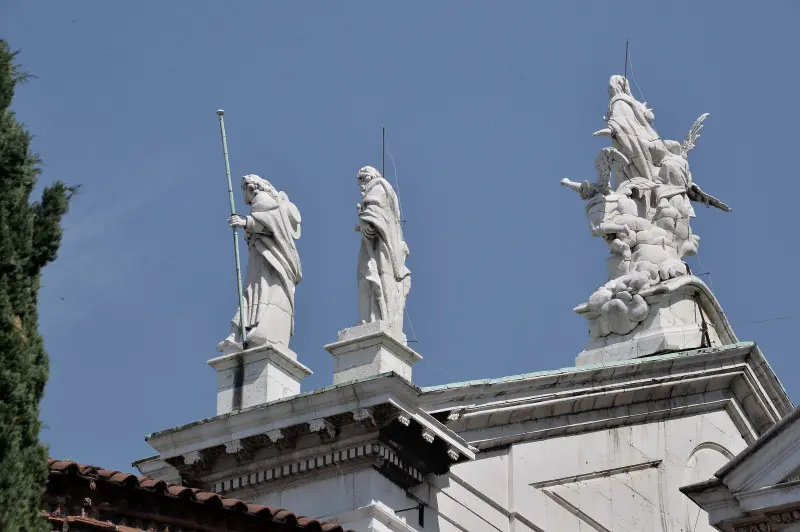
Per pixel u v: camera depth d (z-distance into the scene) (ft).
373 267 203.10
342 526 190.19
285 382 202.59
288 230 207.21
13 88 147.23
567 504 213.05
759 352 230.27
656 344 228.02
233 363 202.49
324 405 194.70
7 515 139.33
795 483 173.17
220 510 167.43
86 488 160.45
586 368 215.10
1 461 140.15
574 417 215.92
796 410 173.27
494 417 207.21
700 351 225.97
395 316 201.87
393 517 194.49
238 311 205.36
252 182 208.74
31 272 145.89
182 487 165.99
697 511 224.33
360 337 199.41
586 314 233.76
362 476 194.90
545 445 213.05
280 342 203.51
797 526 173.88
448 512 201.46
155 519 164.04
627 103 245.45
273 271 205.98
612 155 240.94
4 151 145.59
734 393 231.30
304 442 196.95
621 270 235.20
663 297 231.09
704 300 233.96
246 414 197.47
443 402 200.54
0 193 145.07
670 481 223.30
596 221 238.27
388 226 204.85
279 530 170.91
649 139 242.78
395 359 199.93
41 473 142.72
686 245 238.48
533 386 209.77
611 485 217.97
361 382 193.36
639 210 239.50
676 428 225.97
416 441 196.85
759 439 175.11
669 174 241.35
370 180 207.82
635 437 221.87
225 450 198.29
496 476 207.82
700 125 247.09
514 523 207.21
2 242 144.25
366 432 194.39
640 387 220.64
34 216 146.51
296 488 197.47
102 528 160.76
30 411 142.51
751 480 175.01
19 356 143.13
